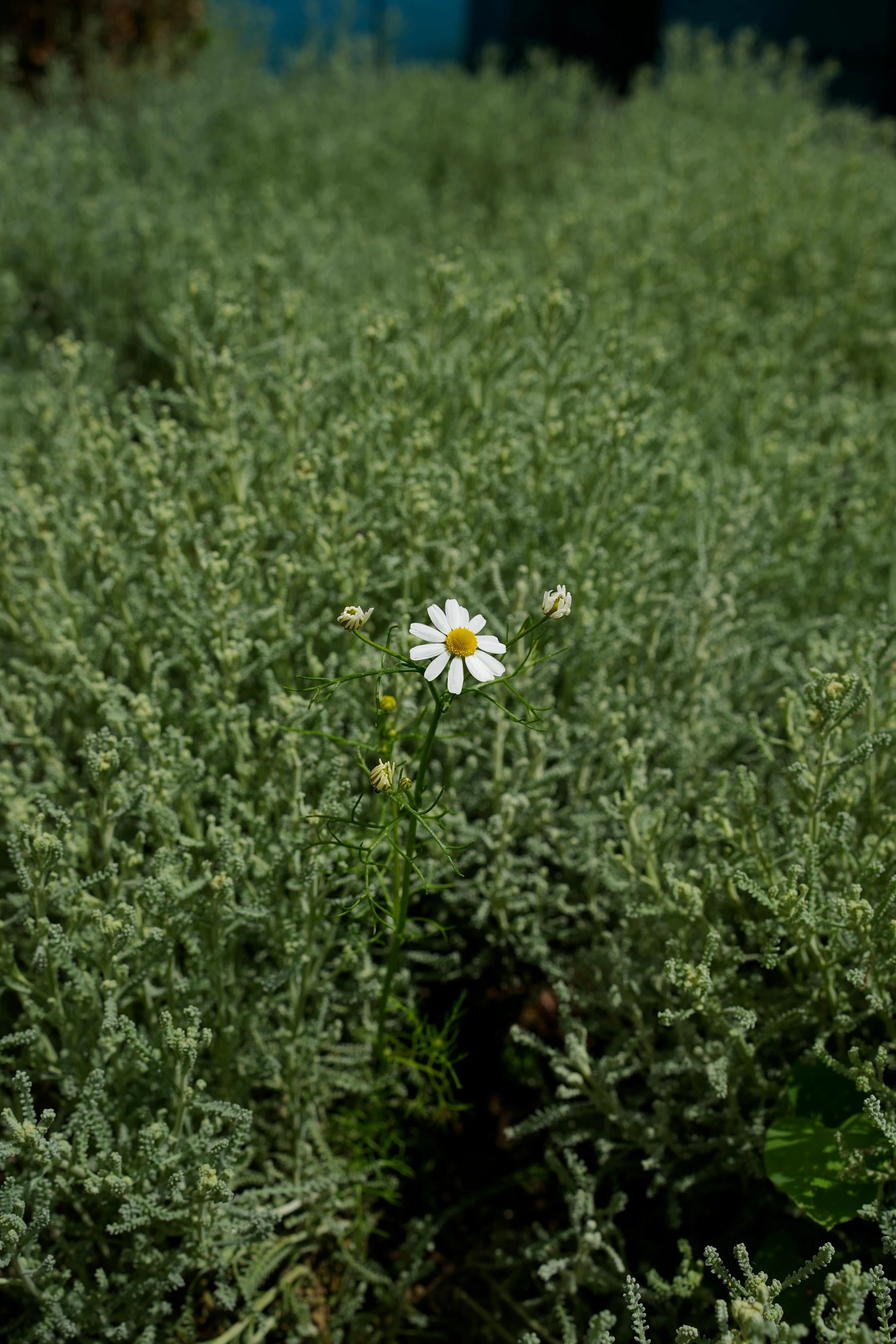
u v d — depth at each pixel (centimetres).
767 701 295
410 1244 239
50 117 652
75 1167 197
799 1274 166
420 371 337
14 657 283
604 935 236
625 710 281
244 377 334
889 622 275
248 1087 230
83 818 225
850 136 754
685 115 732
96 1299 203
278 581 268
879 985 201
